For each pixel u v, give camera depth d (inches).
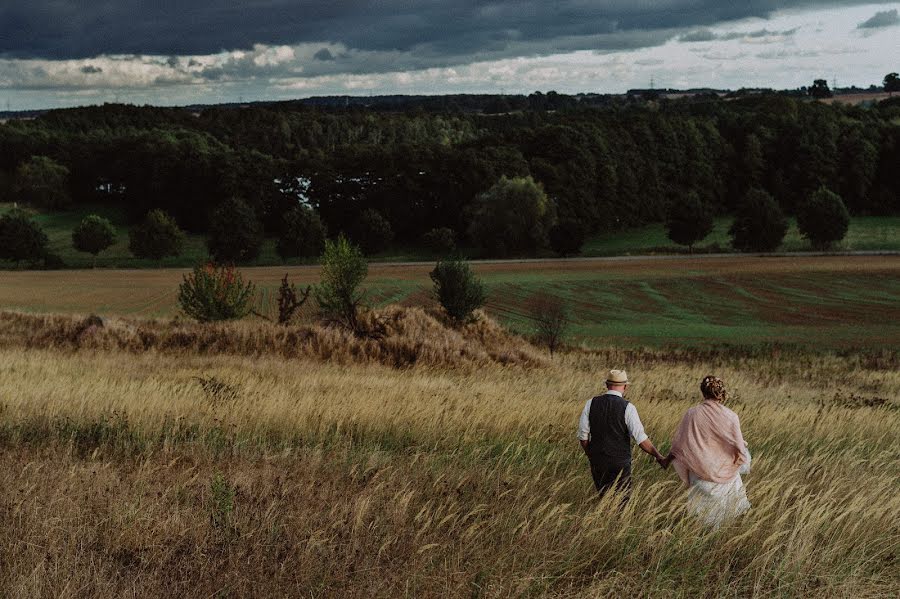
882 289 2837.1
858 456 346.0
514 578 173.5
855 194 5866.1
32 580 160.4
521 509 222.8
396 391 527.5
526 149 5767.7
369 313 1093.1
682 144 6299.2
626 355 1370.6
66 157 6230.3
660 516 219.5
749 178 6230.3
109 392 447.8
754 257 3841.0
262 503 223.9
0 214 5689.0
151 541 192.7
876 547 209.5
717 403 236.5
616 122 6456.7
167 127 7844.5
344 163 5423.2
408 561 181.6
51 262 4023.1
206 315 1134.4
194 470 271.3
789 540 195.3
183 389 490.9
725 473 228.8
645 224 5816.9
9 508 206.1
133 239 4229.8
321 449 314.0
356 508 210.8
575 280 3203.7
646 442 247.6
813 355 1536.7
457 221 5216.5
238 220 4220.0
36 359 703.7
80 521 200.4
